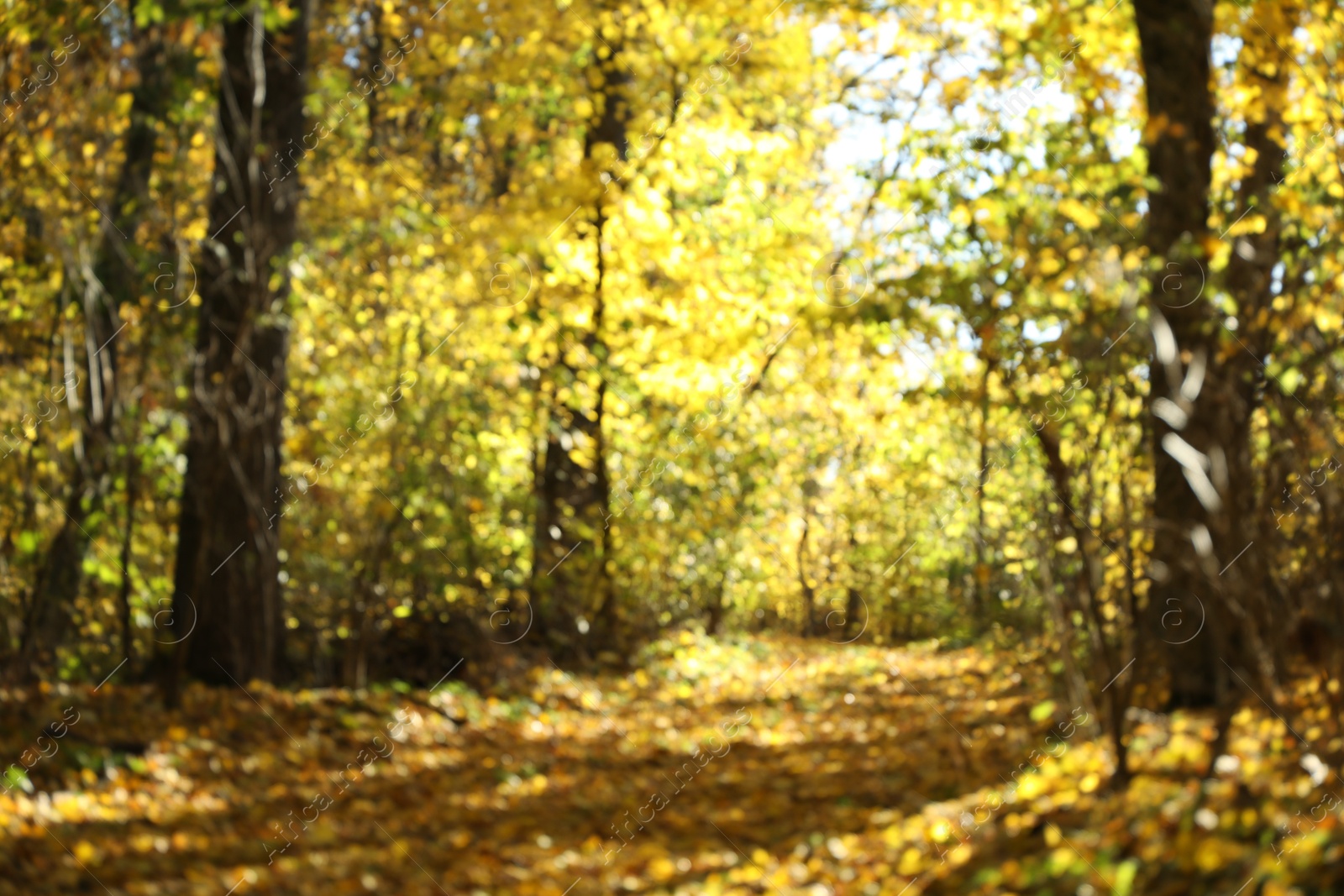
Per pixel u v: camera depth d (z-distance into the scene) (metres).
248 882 5.78
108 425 9.40
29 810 6.37
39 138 9.16
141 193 9.71
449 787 7.89
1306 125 8.20
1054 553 6.96
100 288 9.29
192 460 9.38
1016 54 9.67
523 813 7.31
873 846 6.00
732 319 12.76
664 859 6.28
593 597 12.70
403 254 12.20
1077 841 5.09
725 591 15.16
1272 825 4.61
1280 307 6.89
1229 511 5.31
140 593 9.94
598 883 5.94
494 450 12.16
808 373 14.66
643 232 12.38
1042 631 9.34
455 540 11.27
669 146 12.66
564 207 12.20
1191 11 7.55
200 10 8.74
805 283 12.96
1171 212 7.39
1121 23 8.88
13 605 9.04
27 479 9.33
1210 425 5.64
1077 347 7.75
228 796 7.28
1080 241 8.45
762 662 13.91
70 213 9.24
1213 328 6.41
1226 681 6.58
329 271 11.92
